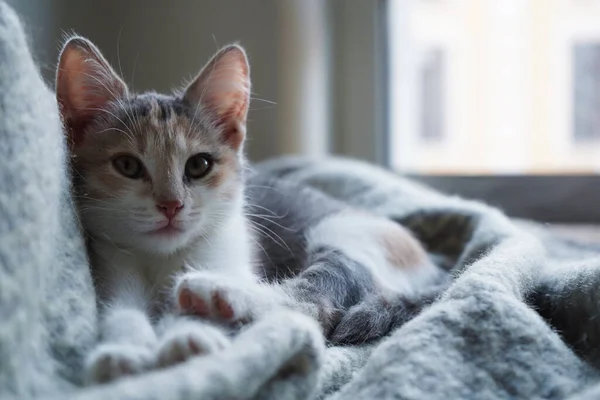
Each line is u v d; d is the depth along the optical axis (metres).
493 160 0.62
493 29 0.60
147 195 0.34
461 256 0.42
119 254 0.33
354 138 0.63
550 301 0.33
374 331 0.33
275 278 0.37
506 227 0.41
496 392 0.26
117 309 0.30
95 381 0.25
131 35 0.59
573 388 0.27
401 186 0.52
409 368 0.26
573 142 0.59
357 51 0.62
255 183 0.45
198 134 0.36
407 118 0.64
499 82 0.61
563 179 0.58
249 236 0.40
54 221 0.27
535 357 0.27
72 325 0.26
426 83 0.63
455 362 0.27
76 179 0.33
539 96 0.60
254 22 0.58
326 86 0.61
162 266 0.35
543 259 0.36
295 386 0.25
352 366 0.30
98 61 0.35
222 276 0.31
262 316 0.29
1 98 0.25
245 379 0.23
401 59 0.63
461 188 0.60
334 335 0.33
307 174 0.53
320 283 0.35
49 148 0.27
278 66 0.58
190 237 0.35
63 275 0.27
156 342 0.27
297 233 0.42
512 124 0.61
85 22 0.58
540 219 0.59
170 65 0.59
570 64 0.59
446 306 0.29
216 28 0.58
